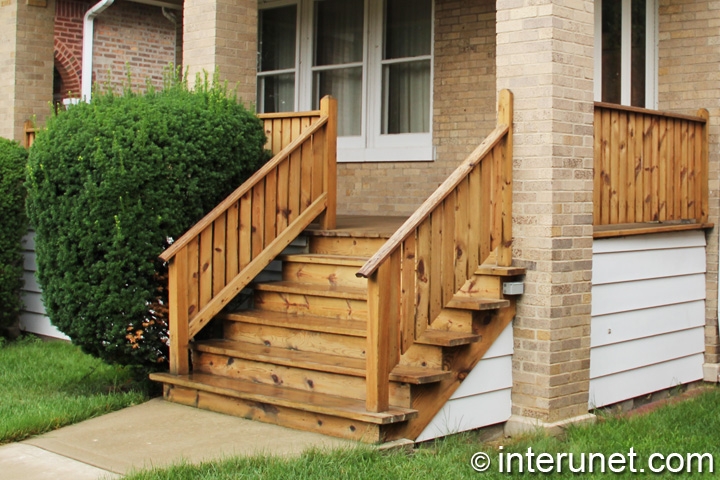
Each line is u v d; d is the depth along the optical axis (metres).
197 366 6.82
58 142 6.66
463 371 6.05
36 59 10.41
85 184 6.44
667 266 7.66
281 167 7.17
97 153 6.39
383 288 5.49
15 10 10.23
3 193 8.98
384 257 5.44
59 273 6.69
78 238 6.54
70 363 8.23
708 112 8.02
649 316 7.50
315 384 6.10
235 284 6.86
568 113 6.40
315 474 4.88
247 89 8.61
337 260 7.05
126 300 6.55
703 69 8.04
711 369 8.12
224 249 6.80
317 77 11.21
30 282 9.95
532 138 6.36
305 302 6.93
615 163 7.01
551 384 6.32
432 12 10.00
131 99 7.04
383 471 4.98
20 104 10.30
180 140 6.70
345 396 5.94
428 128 10.10
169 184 6.64
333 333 6.34
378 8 10.45
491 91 9.47
